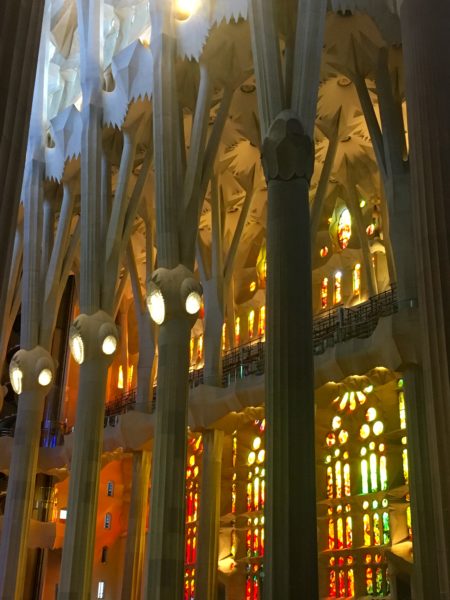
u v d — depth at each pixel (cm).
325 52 1886
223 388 2262
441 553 790
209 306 2483
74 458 2039
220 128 1973
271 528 1112
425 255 867
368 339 1722
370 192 2534
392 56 1833
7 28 650
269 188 1332
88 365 2116
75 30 2806
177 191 1845
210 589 2180
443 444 802
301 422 1161
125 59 2177
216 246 2519
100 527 3144
